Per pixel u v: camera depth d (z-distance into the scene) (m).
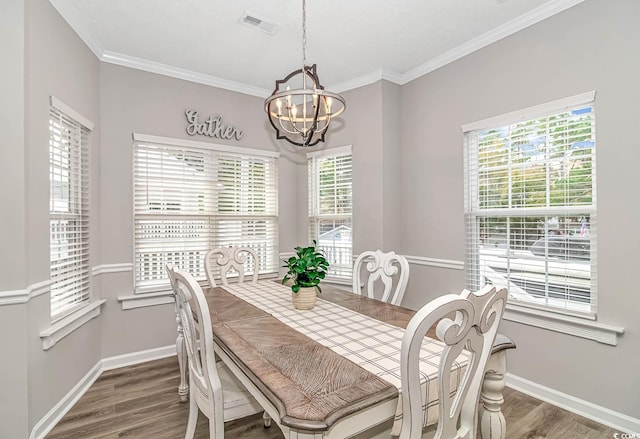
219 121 3.33
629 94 1.89
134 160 2.92
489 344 1.05
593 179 2.06
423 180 3.13
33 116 1.84
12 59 1.74
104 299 2.71
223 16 2.33
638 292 1.87
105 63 2.77
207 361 1.35
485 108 2.63
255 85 3.48
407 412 0.87
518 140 2.45
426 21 2.41
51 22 2.02
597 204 2.02
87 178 2.52
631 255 1.89
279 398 0.95
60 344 2.10
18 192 1.75
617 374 1.94
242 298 2.15
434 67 3.02
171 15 2.31
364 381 1.05
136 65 2.90
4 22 1.73
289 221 3.84
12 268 1.73
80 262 2.42
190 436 1.67
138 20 2.36
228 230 3.44
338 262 3.61
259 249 3.63
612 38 1.96
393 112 3.30
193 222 3.23
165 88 3.05
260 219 3.64
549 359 2.24
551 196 2.26
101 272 2.69
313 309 1.90
